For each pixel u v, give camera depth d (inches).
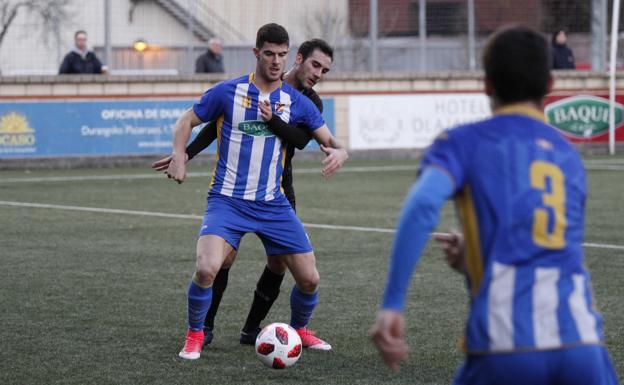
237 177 536.7
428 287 748.6
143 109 1940.2
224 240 531.8
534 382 262.8
